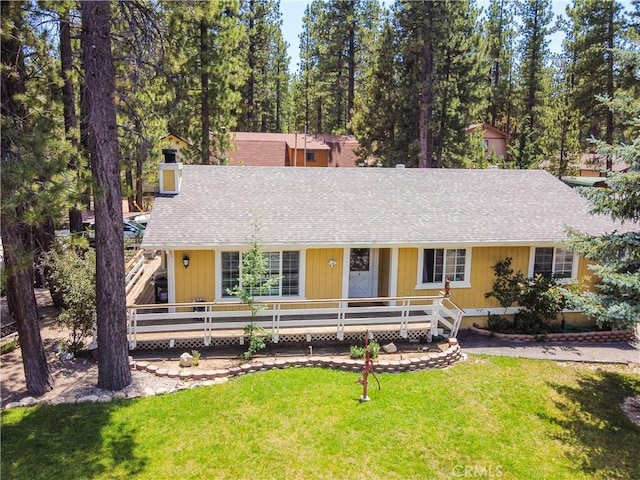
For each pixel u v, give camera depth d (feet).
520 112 156.66
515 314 52.75
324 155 142.41
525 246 52.03
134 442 29.37
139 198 125.80
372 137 121.90
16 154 27.66
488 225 52.19
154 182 124.77
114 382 35.78
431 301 51.78
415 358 41.93
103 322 35.27
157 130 65.00
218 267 46.80
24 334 34.24
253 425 31.53
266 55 164.14
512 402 36.24
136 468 26.91
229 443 29.53
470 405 35.42
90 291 41.11
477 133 123.95
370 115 119.65
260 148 137.49
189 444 29.32
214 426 31.32
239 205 50.78
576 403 36.52
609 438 32.04
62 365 39.99
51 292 53.52
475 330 51.26
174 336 42.91
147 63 36.70
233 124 90.74
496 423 33.19
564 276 53.78
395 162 116.88
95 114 32.94
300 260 48.24
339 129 172.35
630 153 34.12
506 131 175.94
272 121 192.13
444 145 116.78
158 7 39.58
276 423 31.81
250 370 39.63
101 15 32.40
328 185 57.06
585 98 110.32
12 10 32.73
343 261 49.14
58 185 27.76
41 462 27.12
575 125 115.65
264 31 152.46
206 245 44.21
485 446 30.40
